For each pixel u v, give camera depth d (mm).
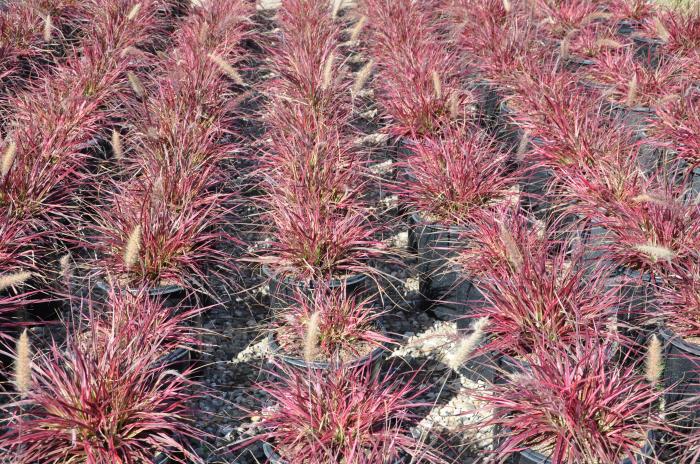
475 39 4328
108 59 3955
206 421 2711
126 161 3578
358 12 4996
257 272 3262
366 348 2684
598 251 2943
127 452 2365
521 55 4062
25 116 3541
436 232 3051
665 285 2781
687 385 2639
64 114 3461
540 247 2811
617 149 3299
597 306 2664
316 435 2400
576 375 2439
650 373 2365
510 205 3043
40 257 2943
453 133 3432
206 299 3100
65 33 4531
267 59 4418
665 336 2654
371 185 3602
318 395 2445
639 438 2412
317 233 2898
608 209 3059
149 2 4836
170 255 2875
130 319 2592
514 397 2465
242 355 2963
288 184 3162
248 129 4035
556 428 2383
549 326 2615
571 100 3605
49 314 3020
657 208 2883
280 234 2998
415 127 3602
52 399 2363
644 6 4910
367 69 3293
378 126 4055
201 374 2875
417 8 4859
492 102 4023
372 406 2434
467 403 2801
